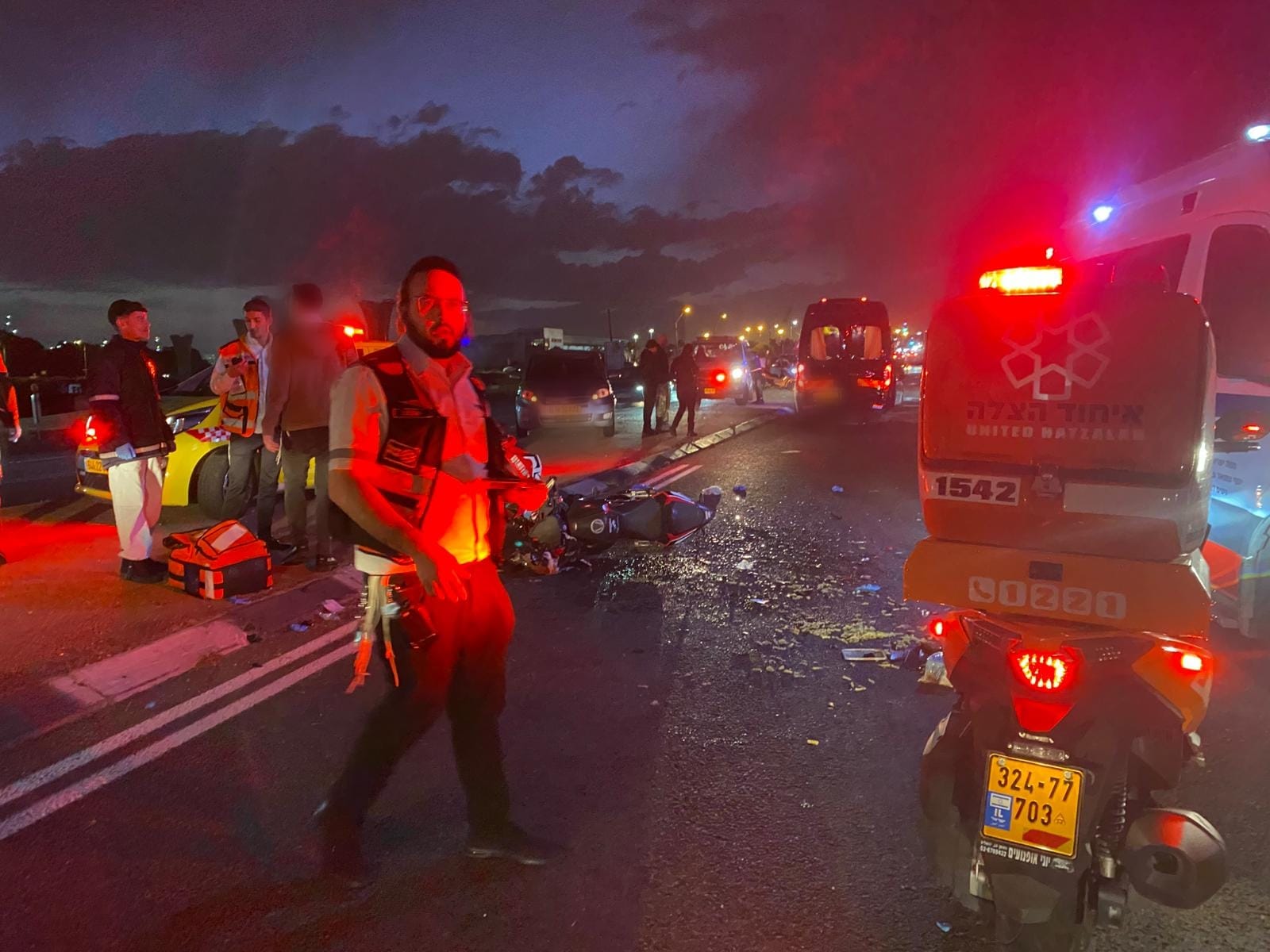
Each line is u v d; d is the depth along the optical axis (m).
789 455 13.77
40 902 2.82
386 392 2.52
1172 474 2.18
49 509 9.17
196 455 8.33
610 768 3.66
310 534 6.75
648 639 5.22
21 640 5.00
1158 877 2.17
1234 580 4.60
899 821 3.23
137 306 5.98
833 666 4.77
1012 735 2.28
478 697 2.90
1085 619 2.31
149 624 5.25
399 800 3.40
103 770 3.65
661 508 7.32
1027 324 2.28
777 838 3.14
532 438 17.06
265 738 3.92
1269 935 2.59
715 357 25.86
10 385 7.21
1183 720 2.27
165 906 2.79
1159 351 2.15
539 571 6.54
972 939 2.60
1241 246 4.40
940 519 2.48
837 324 20.77
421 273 2.61
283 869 2.98
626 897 2.82
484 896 2.84
